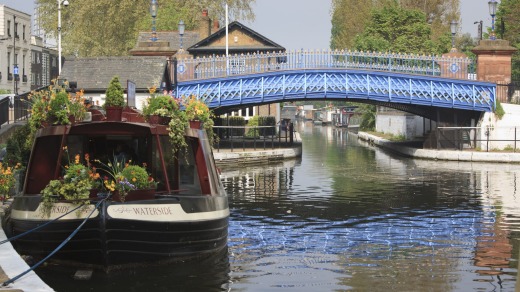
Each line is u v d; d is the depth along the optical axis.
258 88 43.72
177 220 15.00
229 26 68.75
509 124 45.75
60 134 15.56
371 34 75.56
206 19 75.44
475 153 43.88
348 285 14.50
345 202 25.81
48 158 16.14
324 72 44.19
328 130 101.94
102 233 14.28
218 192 17.36
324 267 15.92
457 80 45.06
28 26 78.44
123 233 14.45
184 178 16.84
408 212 23.52
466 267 15.95
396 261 16.50
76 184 14.56
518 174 35.91
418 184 31.56
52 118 15.84
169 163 16.38
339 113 113.56
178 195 15.59
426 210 23.95
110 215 14.26
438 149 46.84
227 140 56.12
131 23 76.00
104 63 38.00
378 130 76.31
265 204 25.30
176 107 16.28
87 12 75.25
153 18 42.47
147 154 16.11
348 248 17.92
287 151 46.44
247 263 16.20
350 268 15.88
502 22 55.31
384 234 19.70
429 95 45.03
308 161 45.06
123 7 74.06
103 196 14.71
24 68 77.94
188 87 42.66
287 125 55.38
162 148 16.25
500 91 46.03
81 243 14.49
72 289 13.67
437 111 48.34
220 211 16.55
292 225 21.03
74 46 75.50
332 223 21.41
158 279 14.48
